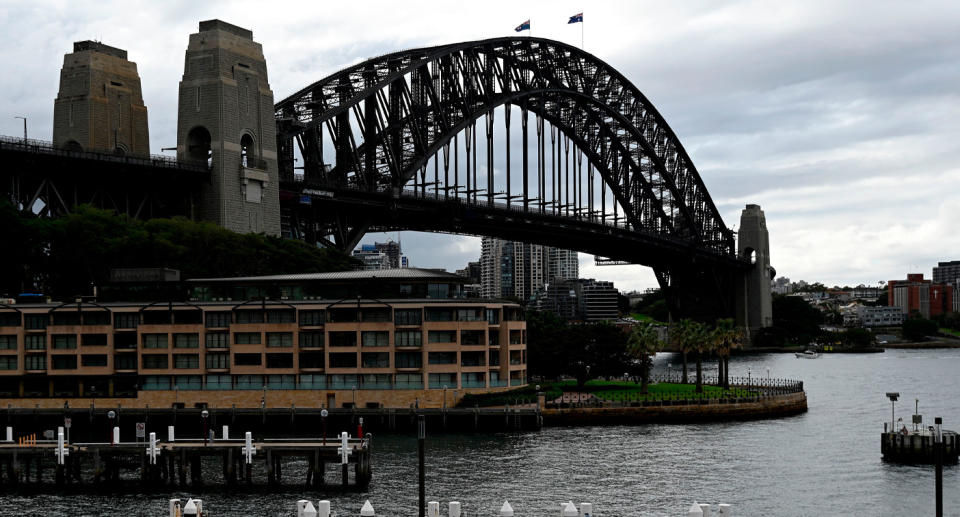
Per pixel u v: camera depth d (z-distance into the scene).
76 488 110.56
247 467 109.06
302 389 153.25
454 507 78.31
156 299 163.75
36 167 180.88
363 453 108.25
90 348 155.88
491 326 157.50
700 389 184.75
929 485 113.12
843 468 122.31
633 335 183.12
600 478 114.19
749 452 132.38
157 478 110.75
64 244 178.62
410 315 153.38
